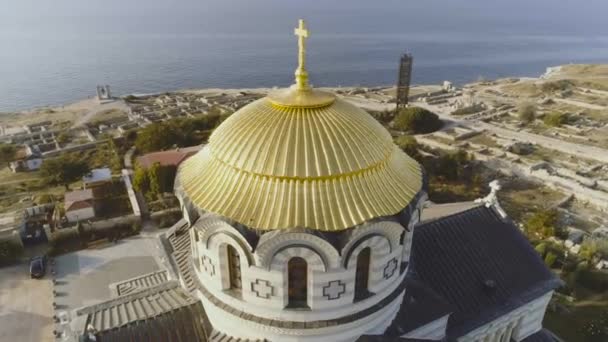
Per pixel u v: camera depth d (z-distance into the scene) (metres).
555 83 164.12
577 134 117.44
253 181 24.00
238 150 24.80
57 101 197.00
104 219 73.69
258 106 26.39
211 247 24.98
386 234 24.33
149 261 64.06
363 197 23.89
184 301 31.41
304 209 23.09
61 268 62.50
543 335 40.59
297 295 24.95
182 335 27.61
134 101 158.50
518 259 37.34
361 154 24.52
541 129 122.38
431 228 36.47
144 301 34.03
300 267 23.94
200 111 139.00
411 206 25.55
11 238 64.81
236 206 23.67
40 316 53.34
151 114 135.88
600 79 169.25
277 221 22.84
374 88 181.12
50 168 85.50
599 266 61.50
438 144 111.38
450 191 86.19
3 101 198.00
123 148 105.75
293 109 25.08
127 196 80.75
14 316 53.38
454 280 34.78
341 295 24.59
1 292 57.50
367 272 25.58
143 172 79.31
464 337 33.41
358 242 23.31
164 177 78.25
